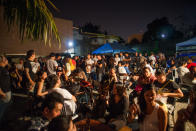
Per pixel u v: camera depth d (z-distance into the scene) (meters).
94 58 10.15
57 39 1.96
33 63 5.24
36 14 1.77
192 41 9.25
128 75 6.40
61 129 1.44
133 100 3.17
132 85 5.34
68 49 14.45
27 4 1.66
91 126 2.08
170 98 3.21
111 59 7.88
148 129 1.95
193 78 5.02
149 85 1.92
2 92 2.65
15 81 7.18
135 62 10.26
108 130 1.96
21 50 11.11
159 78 3.20
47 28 1.85
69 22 14.62
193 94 1.90
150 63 7.60
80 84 4.27
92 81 6.22
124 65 6.60
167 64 9.00
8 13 1.73
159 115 1.89
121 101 2.36
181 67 5.70
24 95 6.19
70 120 1.58
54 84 2.72
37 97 2.48
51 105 1.68
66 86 4.13
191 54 8.95
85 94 4.21
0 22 9.12
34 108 2.32
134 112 2.15
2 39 9.95
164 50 20.97
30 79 4.03
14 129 3.15
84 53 25.50
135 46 25.78
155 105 1.89
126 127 1.98
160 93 3.04
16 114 4.05
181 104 4.95
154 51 22.08
